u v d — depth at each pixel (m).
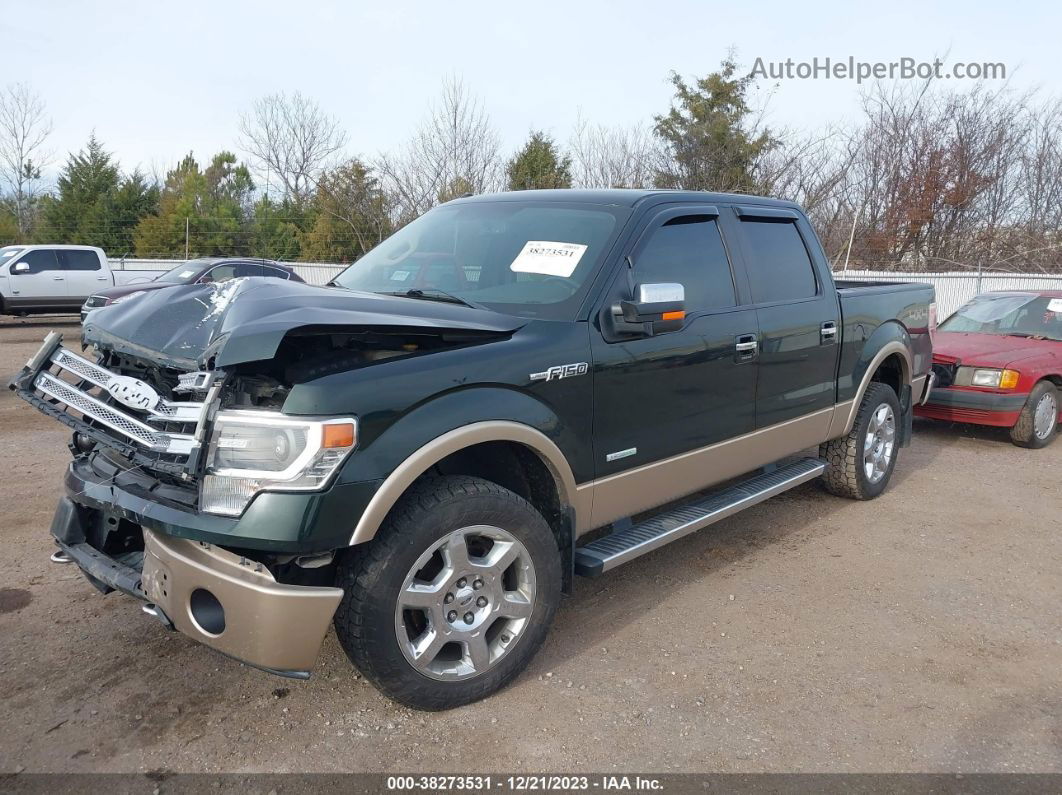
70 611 3.76
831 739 2.92
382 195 27.83
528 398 3.08
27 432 7.31
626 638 3.66
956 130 28.67
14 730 2.85
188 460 2.52
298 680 3.18
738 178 27.81
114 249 34.28
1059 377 7.68
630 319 3.32
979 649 3.63
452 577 2.88
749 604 4.05
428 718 2.99
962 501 5.84
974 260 27.52
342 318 2.66
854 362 5.18
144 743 2.80
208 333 2.75
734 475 4.32
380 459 2.62
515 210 4.05
